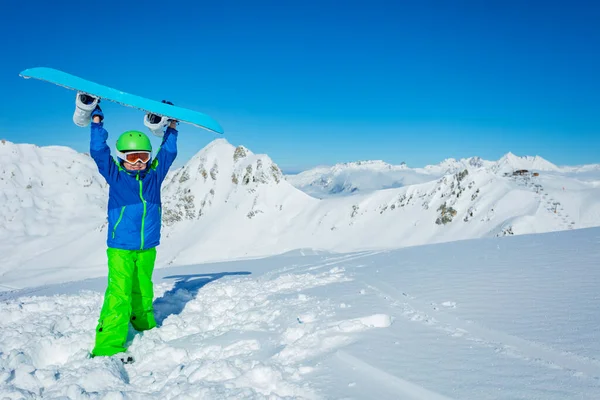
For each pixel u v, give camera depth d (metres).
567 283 6.13
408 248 16.66
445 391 3.09
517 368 3.35
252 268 15.70
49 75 5.60
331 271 10.20
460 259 9.98
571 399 2.78
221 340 5.27
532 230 110.81
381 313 5.38
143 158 5.84
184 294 8.68
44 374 4.38
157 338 5.75
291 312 6.04
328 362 3.90
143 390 4.11
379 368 3.61
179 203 182.62
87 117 5.82
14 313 7.53
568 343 3.77
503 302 5.46
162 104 6.29
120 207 5.77
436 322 4.83
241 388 3.57
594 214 116.75
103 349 5.17
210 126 6.44
